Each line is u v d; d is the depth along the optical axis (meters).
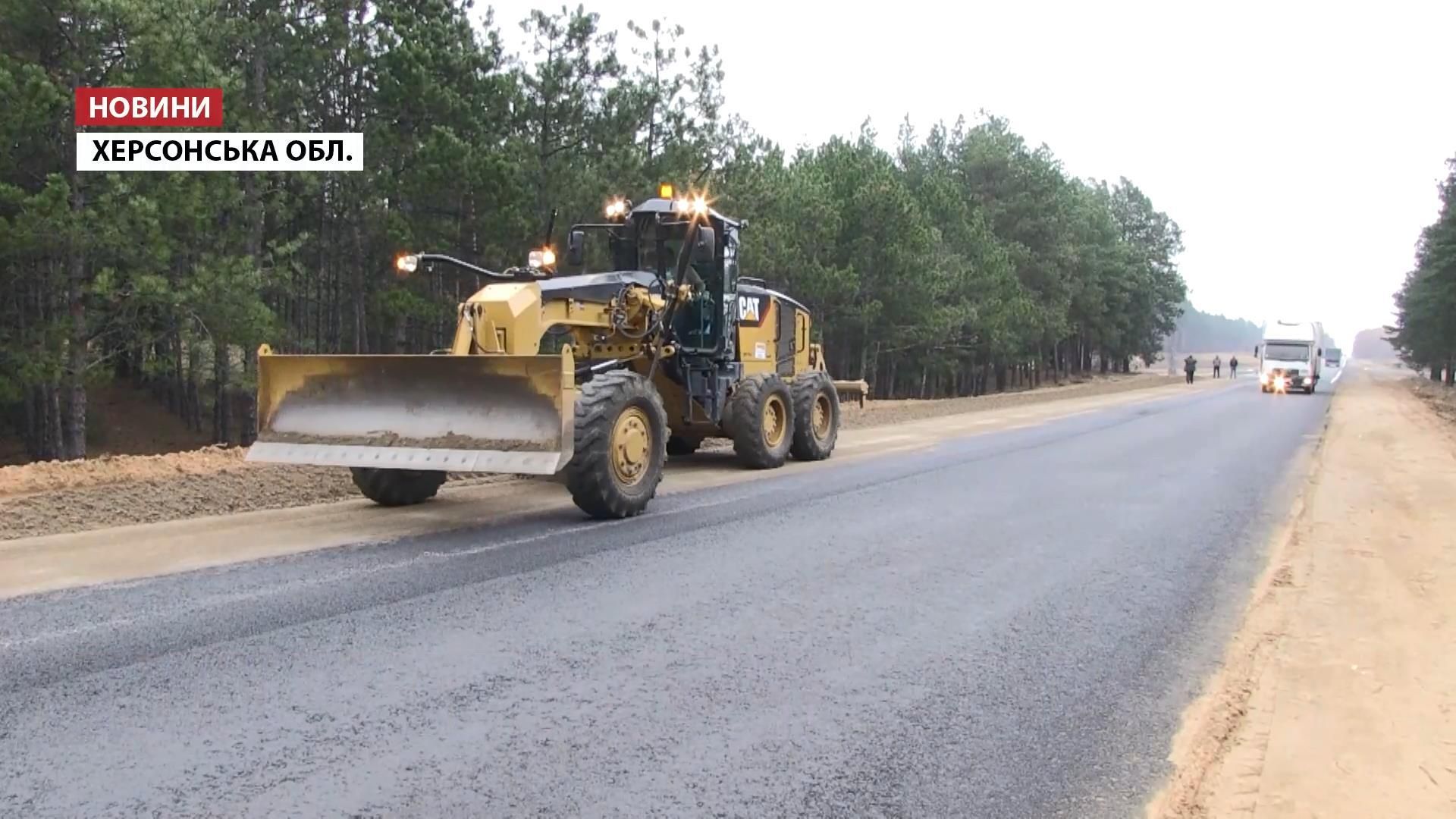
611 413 7.91
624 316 9.77
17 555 6.40
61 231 15.09
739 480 10.73
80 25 15.50
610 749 3.59
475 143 19.95
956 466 12.39
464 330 8.23
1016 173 51.94
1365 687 4.52
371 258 23.48
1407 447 16.30
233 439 25.28
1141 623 5.47
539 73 21.69
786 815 3.13
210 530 7.36
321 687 4.13
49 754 3.45
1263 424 20.95
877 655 4.77
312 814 3.05
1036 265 51.22
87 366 16.69
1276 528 8.55
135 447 23.55
